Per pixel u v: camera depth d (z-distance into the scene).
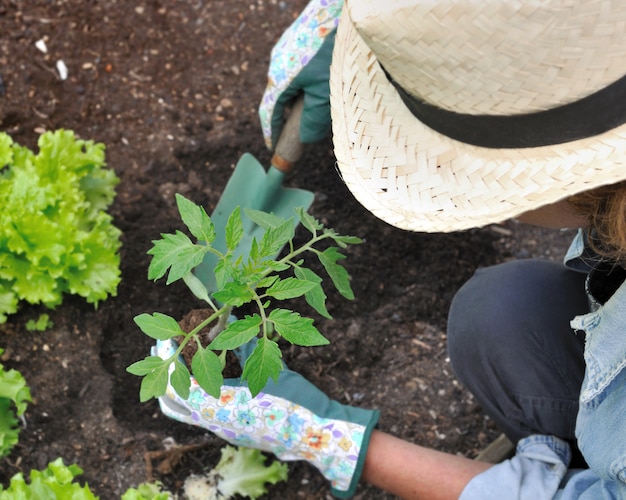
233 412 1.60
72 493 1.77
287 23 2.79
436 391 2.25
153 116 2.56
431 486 1.60
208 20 2.74
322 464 1.66
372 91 1.41
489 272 1.85
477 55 1.09
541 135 1.17
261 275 1.35
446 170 1.28
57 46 2.59
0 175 2.23
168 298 2.28
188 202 1.31
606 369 1.29
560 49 1.05
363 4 1.15
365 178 1.37
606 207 1.15
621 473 1.25
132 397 2.16
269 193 2.27
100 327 2.21
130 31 2.67
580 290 1.76
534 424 1.71
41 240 2.05
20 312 2.17
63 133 2.23
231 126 2.59
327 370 2.25
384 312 2.35
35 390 2.10
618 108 1.12
